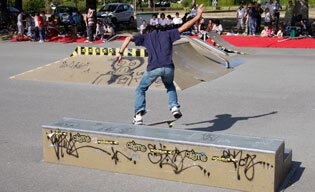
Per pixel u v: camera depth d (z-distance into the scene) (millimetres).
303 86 10828
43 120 7957
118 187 4855
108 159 5297
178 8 49562
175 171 4957
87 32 22953
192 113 8266
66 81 11922
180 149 4879
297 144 6324
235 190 4699
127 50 12508
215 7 52281
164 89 10648
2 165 5617
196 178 4867
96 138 5305
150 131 5277
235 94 9977
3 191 4824
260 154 4508
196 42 15852
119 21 29672
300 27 21750
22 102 9523
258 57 16438
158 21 24172
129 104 9164
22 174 5305
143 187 4836
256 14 23984
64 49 20391
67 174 5266
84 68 12383
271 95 9820
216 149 4703
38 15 23938
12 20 28672
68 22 26000
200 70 12617
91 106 9031
